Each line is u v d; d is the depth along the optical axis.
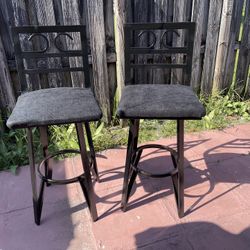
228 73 2.60
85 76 1.62
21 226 1.53
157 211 1.59
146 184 1.80
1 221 1.56
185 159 2.04
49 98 1.40
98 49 2.14
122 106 1.32
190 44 1.53
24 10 1.91
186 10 2.22
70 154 2.09
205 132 2.38
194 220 1.53
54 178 1.87
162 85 1.56
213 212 1.58
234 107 2.65
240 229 1.48
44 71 1.58
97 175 1.79
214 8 2.26
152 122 2.46
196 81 2.51
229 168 1.94
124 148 2.17
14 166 1.95
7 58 2.06
